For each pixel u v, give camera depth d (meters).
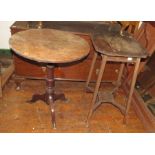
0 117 2.19
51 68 2.18
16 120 2.19
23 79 2.60
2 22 2.88
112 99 2.35
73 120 2.29
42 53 1.83
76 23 2.60
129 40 2.18
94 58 2.37
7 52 3.12
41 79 2.73
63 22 2.61
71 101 2.56
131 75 2.66
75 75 2.63
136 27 2.57
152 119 2.22
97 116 2.39
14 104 2.39
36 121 2.21
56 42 2.06
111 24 2.64
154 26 2.25
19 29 2.34
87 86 2.66
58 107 2.44
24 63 2.49
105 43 2.04
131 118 2.43
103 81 2.72
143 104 2.46
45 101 2.42
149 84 2.73
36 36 2.13
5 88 2.63
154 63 2.71
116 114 2.46
